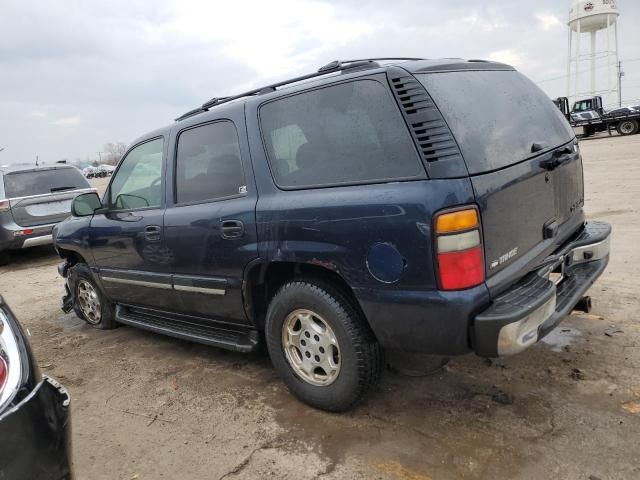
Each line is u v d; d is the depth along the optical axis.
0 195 8.81
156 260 3.97
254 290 3.38
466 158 2.44
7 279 8.30
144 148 4.16
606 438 2.61
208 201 3.51
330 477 2.54
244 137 3.28
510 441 2.67
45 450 1.80
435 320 2.46
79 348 4.75
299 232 2.90
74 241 4.89
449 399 3.12
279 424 3.05
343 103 2.80
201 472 2.69
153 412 3.37
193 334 3.97
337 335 2.88
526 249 2.80
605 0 45.94
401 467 2.56
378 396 3.23
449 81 2.73
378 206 2.55
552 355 3.53
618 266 5.23
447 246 2.38
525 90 3.32
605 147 19.95
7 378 1.81
